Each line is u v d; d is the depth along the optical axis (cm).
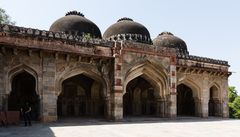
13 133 584
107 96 958
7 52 797
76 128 694
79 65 916
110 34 1209
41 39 843
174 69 1090
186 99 1387
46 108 838
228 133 636
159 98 1087
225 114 1283
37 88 835
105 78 960
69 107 1127
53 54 863
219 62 1277
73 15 1175
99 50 942
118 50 962
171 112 1059
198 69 1187
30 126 728
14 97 997
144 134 595
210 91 1328
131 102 1257
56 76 869
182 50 1355
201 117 1195
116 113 928
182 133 621
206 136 579
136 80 1270
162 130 674
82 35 1084
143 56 1016
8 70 792
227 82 1315
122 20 1276
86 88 1166
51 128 687
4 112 731
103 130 659
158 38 1383
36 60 840
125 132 627
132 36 1167
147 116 1146
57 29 1097
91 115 1138
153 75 1065
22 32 818
